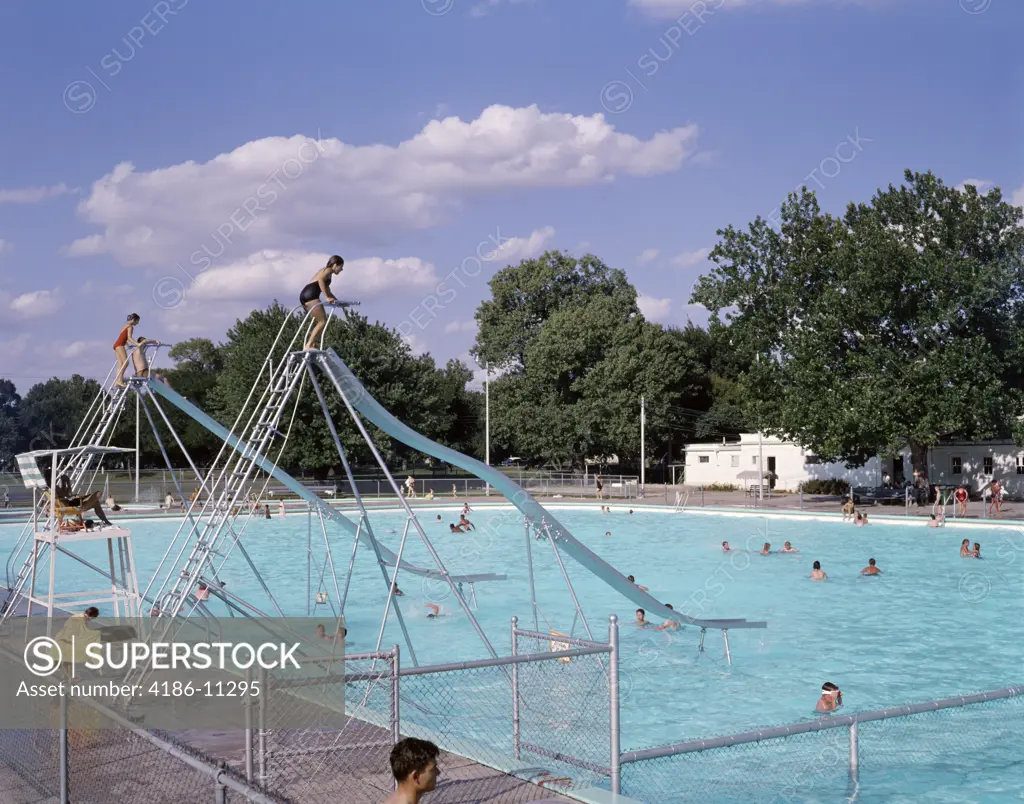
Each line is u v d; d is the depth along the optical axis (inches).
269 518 1948.8
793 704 609.9
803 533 1606.8
